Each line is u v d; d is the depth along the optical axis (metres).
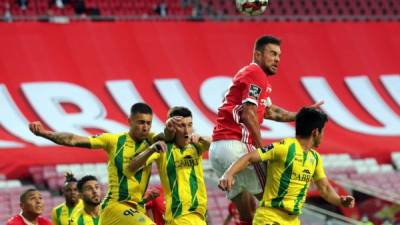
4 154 48.44
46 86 52.12
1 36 53.66
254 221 19.70
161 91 53.69
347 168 52.12
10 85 51.69
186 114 21.50
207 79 54.91
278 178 19.41
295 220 19.70
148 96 53.31
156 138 21.62
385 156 54.09
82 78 53.16
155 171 47.41
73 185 26.59
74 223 25.89
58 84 52.41
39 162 48.53
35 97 51.50
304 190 19.61
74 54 54.06
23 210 26.22
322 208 47.72
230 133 20.55
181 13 61.94
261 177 20.17
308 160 19.56
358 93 57.06
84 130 50.59
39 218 26.67
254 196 21.05
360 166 52.75
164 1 62.00
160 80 54.19
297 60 57.59
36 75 52.50
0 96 51.03
